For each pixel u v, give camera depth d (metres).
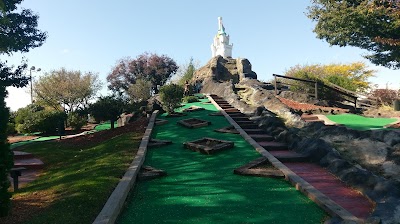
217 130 11.42
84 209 4.77
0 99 4.90
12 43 13.71
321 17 20.38
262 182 6.26
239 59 39.03
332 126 10.81
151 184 6.35
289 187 5.95
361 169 6.56
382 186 5.39
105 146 10.34
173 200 5.39
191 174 6.92
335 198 5.45
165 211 4.91
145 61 44.19
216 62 38.12
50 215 4.67
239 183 6.22
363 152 8.52
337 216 4.43
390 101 21.78
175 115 15.34
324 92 22.56
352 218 4.29
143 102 20.11
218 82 31.44
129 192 5.77
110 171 6.73
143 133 11.24
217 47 44.06
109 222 4.23
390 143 8.80
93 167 7.47
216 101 20.39
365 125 13.83
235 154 8.45
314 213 4.71
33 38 15.03
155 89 43.28
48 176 8.16
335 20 18.94
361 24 17.67
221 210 4.87
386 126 13.25
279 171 6.68
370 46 20.55
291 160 8.17
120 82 43.69
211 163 7.72
